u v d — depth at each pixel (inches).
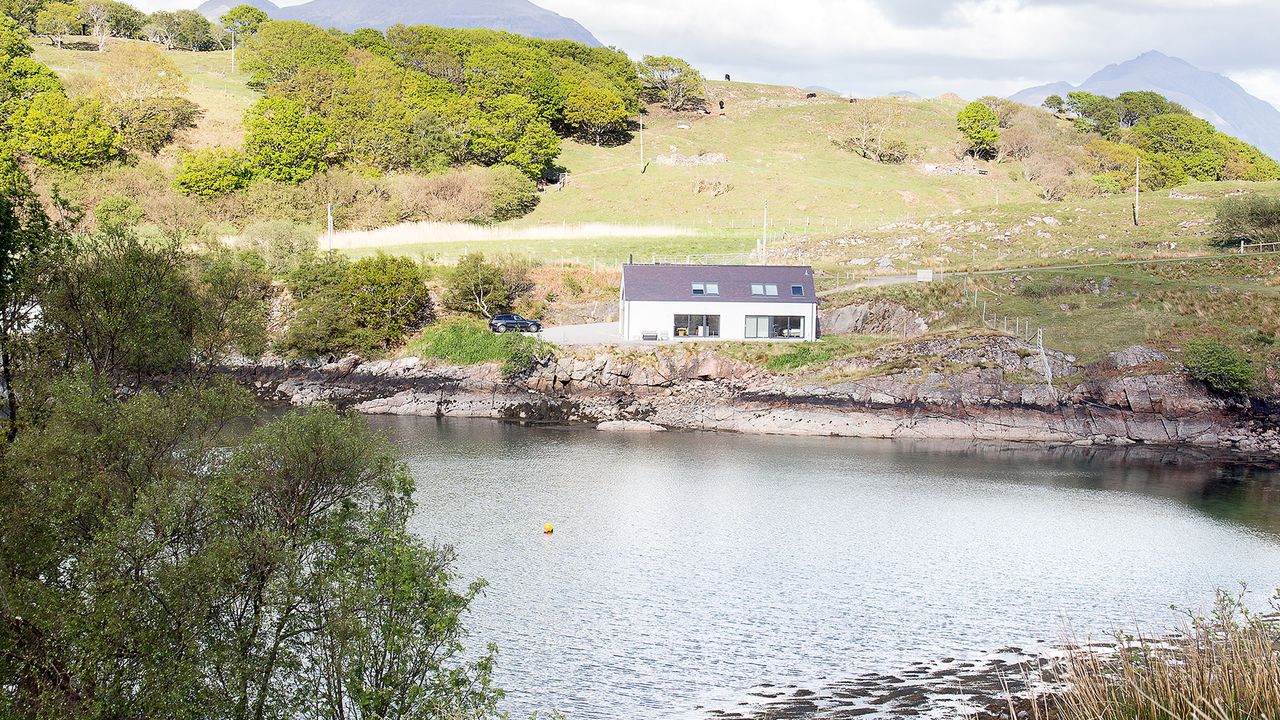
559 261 4594.0
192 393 1392.7
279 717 1058.1
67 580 1117.7
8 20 6993.1
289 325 3848.4
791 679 1385.3
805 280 3814.0
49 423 1263.5
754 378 3476.9
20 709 948.6
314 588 1068.5
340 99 6486.2
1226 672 932.6
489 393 3548.2
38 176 5196.9
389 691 1007.6
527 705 1301.7
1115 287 3878.0
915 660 1448.1
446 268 4318.4
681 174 6998.0
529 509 2276.1
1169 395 3206.2
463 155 6638.8
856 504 2372.0
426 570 1086.4
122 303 1685.5
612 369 3503.9
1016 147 7716.5
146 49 6432.1
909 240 4990.2
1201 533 2149.4
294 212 5497.1
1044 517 2272.4
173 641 1005.8
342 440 1288.1
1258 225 4365.2
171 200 5201.8
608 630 1565.0
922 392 3329.2
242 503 1152.2
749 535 2102.6
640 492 2453.2
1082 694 1031.6
